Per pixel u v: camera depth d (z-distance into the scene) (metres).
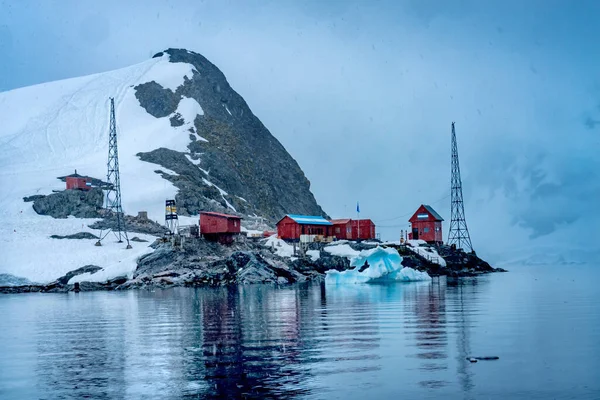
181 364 27.41
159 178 166.12
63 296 80.25
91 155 184.88
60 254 109.19
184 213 150.25
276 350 30.20
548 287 84.00
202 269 98.69
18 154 183.88
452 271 126.31
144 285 92.56
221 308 52.78
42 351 32.12
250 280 95.12
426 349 29.83
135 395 22.55
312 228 135.25
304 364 26.81
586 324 38.44
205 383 23.86
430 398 21.52
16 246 111.44
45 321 47.00
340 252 121.75
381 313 46.03
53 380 25.16
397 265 94.31
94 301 67.56
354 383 23.45
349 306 52.31
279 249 122.44
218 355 29.23
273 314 46.62
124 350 31.50
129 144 192.75
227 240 114.75
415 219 148.00
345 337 33.97
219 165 190.62
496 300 58.34
